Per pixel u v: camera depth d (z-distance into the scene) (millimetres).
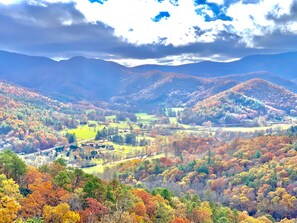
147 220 90062
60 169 104062
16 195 79500
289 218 142500
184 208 108000
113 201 90938
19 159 94750
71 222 73188
